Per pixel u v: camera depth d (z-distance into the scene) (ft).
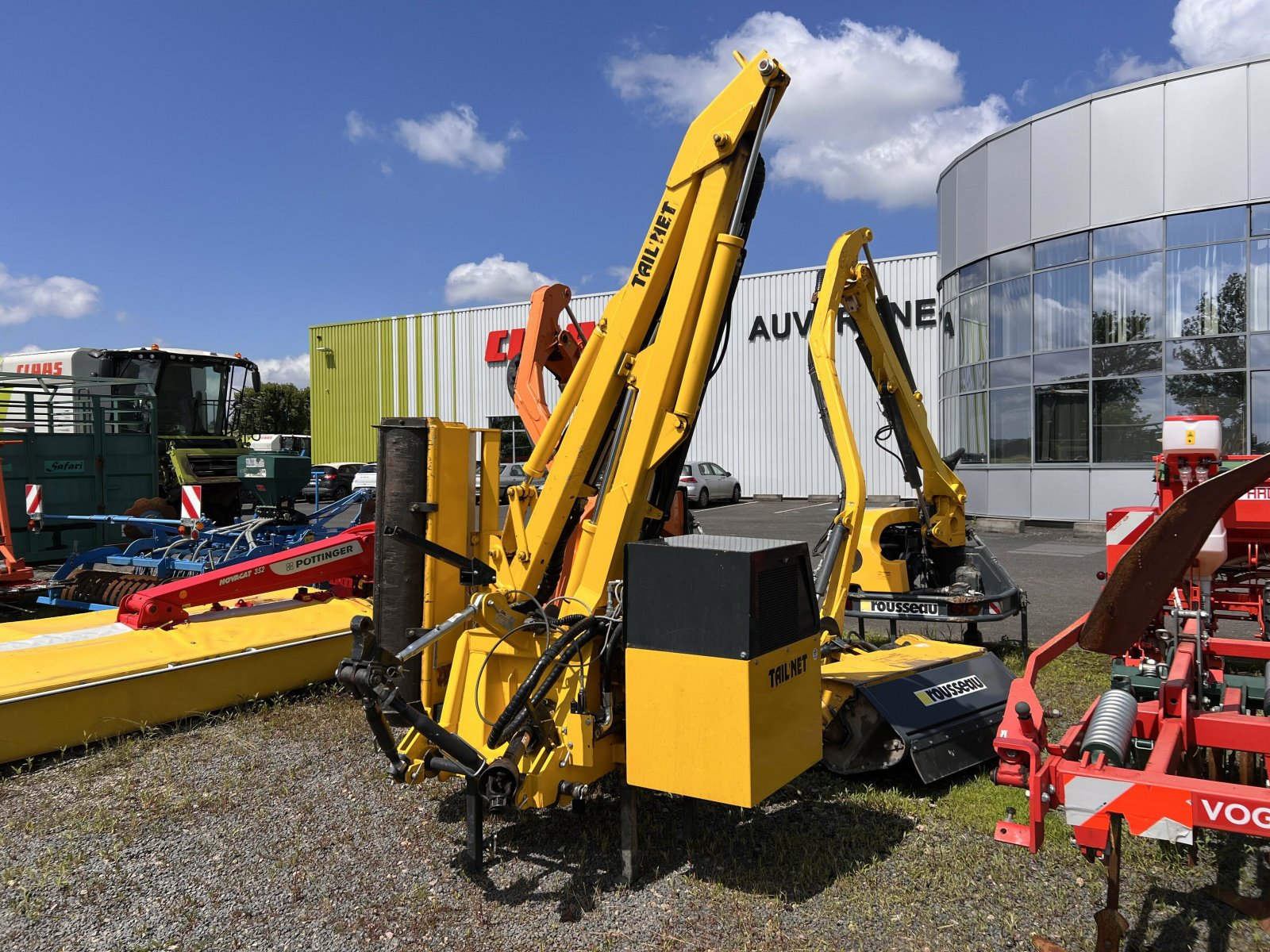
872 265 20.45
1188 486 12.56
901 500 24.98
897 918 9.77
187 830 12.12
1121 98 46.44
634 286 11.64
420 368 103.09
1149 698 13.19
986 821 12.19
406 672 11.72
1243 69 43.27
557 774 10.77
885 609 21.13
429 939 9.48
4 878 10.77
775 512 68.64
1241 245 43.75
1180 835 7.55
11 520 32.53
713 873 10.81
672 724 9.79
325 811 12.72
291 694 18.38
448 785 13.66
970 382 55.31
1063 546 43.62
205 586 17.69
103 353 48.62
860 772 13.71
